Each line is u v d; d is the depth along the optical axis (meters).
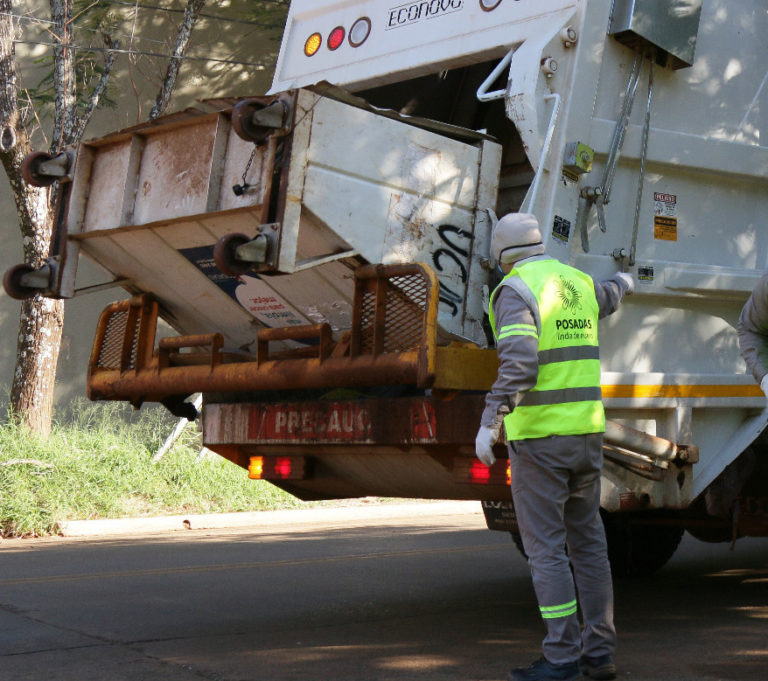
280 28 16.27
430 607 6.12
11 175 11.88
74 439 11.76
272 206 4.50
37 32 15.45
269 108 4.46
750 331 4.55
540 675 4.01
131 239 5.56
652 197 5.41
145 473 11.33
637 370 5.32
